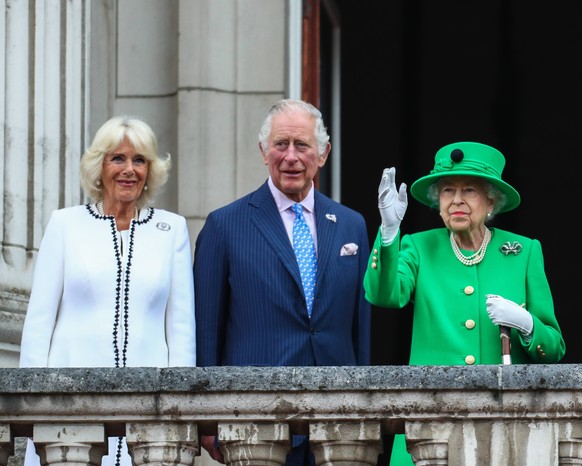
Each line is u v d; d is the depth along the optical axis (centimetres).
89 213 2861
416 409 2473
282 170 2881
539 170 6331
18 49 3741
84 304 2805
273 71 4378
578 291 6281
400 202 2684
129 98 4378
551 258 6303
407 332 6188
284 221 2925
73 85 3888
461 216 2822
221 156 4328
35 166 3738
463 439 2467
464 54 6334
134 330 2795
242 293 2872
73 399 2509
